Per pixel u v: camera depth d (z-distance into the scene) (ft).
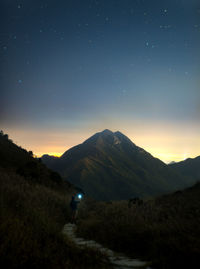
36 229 19.85
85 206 61.72
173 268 14.87
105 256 18.01
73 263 14.74
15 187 38.37
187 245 17.63
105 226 29.17
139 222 28.58
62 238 20.11
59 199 50.75
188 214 31.78
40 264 13.11
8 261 12.36
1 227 16.15
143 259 17.79
